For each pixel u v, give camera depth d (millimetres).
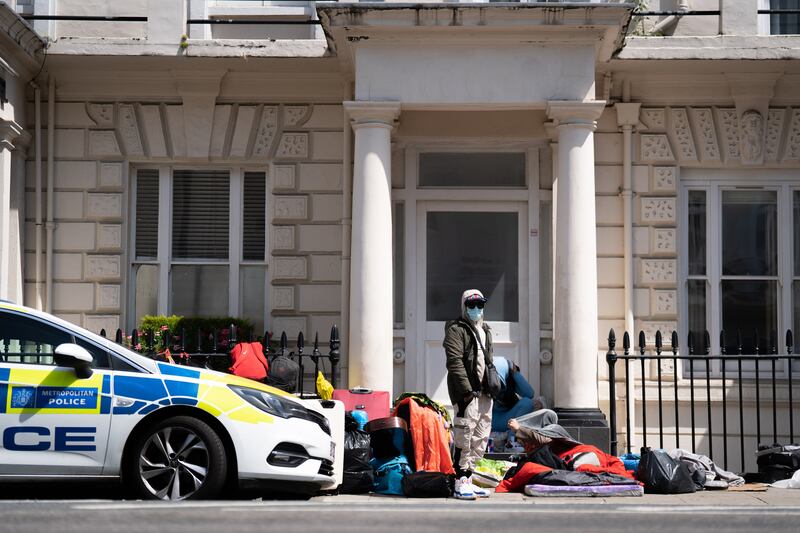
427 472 12367
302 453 11359
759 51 16984
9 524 9062
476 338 12477
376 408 14930
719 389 17422
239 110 17984
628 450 15188
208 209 18203
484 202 17953
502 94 15703
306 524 9398
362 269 15586
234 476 11156
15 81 17062
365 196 15672
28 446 10758
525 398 16234
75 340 11180
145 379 11055
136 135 17938
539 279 17781
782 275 17891
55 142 17906
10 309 11188
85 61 17406
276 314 17844
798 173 17953
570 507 11250
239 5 18375
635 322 17672
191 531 8836
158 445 10945
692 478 13344
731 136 17781
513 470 13461
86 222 17891
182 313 18094
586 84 15688
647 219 17750
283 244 17891
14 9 17828
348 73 17578
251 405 11195
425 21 15383
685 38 17359
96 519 9398
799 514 10664
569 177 15547
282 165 17953
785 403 17391
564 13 15281
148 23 17359
